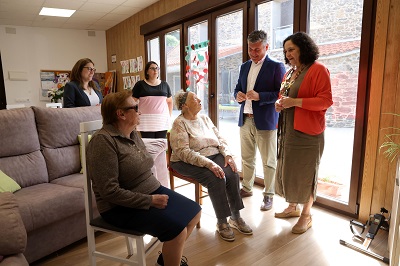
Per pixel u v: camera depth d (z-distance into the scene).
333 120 2.67
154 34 4.96
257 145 2.70
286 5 2.90
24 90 6.27
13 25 6.04
